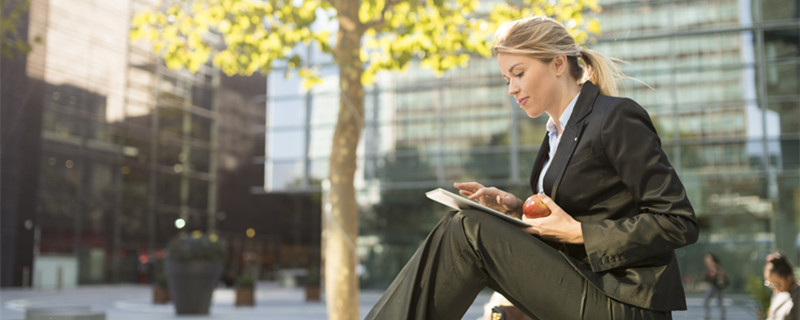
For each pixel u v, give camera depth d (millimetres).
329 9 6531
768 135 19188
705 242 19266
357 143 6004
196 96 38031
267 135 25172
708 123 19703
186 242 14461
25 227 29125
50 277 30375
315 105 24797
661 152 1287
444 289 1244
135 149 34469
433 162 22391
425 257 1271
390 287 1292
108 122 32656
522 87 1434
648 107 20125
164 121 35938
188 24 7652
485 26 6805
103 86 32094
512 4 6613
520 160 21516
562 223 1304
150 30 7762
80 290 29406
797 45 19156
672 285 1262
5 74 25828
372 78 7547
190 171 37812
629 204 1337
